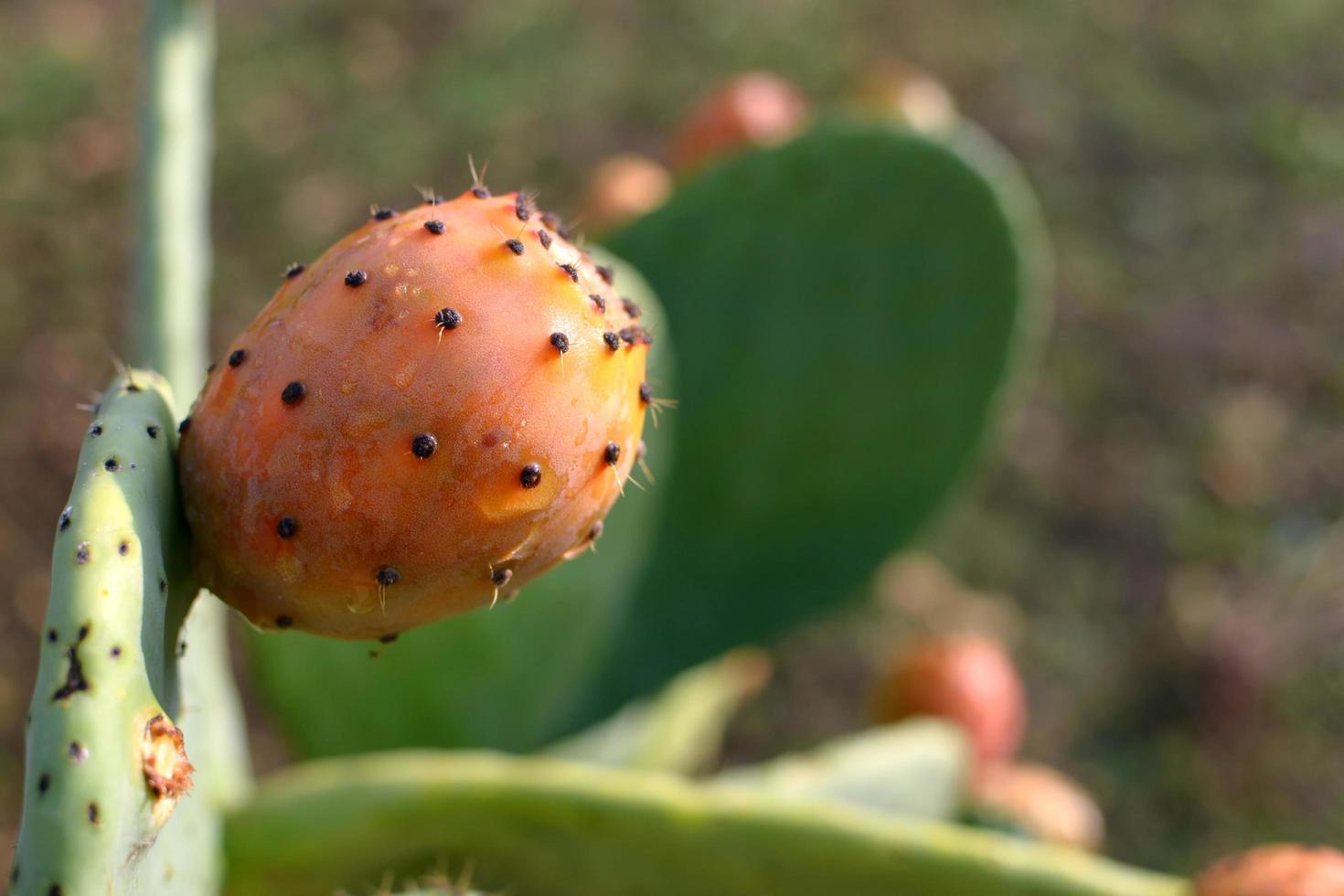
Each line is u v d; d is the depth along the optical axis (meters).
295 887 1.06
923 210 1.22
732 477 1.25
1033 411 1.70
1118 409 1.71
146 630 0.70
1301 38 2.20
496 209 0.77
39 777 0.63
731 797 1.05
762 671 1.34
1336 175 1.99
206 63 1.09
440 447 0.72
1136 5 2.22
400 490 0.72
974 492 1.66
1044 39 2.12
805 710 1.56
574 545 0.80
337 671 1.16
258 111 1.82
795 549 1.25
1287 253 1.89
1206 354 1.77
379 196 1.77
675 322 1.24
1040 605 1.62
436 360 0.72
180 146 1.08
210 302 1.65
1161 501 1.67
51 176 1.71
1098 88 2.08
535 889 1.06
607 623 1.20
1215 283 1.85
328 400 0.72
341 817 1.06
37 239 1.67
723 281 1.23
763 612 1.25
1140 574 1.64
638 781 1.05
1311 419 1.73
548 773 1.05
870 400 1.24
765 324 1.24
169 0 1.08
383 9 1.99
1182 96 2.08
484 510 0.73
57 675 0.65
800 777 1.16
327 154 1.80
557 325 0.73
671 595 1.25
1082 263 1.84
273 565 0.76
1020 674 1.59
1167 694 1.59
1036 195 1.91
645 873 1.06
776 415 1.24
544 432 0.73
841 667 1.58
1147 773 1.57
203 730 1.03
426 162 1.81
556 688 1.17
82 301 1.65
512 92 1.92
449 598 0.78
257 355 0.76
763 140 1.27
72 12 1.94
